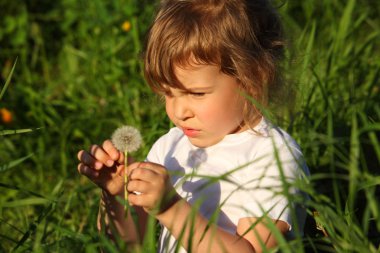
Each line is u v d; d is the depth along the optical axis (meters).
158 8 2.71
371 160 3.56
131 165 2.44
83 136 4.43
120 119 4.46
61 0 5.87
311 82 3.87
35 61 5.36
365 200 3.33
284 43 2.78
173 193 2.18
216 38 2.45
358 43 5.02
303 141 3.52
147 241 2.15
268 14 2.69
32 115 4.68
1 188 4.00
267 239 2.30
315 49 4.58
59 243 2.66
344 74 4.18
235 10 2.55
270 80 2.66
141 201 2.29
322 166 3.56
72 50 5.23
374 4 5.62
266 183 2.44
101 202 2.71
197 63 2.40
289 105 2.95
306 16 5.24
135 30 4.78
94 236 2.54
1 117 4.59
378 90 4.05
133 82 4.61
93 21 5.30
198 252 2.36
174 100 2.47
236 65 2.45
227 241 2.36
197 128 2.46
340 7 5.24
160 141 2.85
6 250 3.27
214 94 2.43
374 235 3.11
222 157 2.56
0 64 5.35
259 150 2.52
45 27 5.80
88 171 2.57
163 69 2.43
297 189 2.47
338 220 2.16
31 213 3.71
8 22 5.62
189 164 2.64
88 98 4.82
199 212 2.53
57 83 5.04
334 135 3.60
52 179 4.13
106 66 4.89
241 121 2.55
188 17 2.48
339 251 2.29
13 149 4.39
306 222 3.08
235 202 2.50
